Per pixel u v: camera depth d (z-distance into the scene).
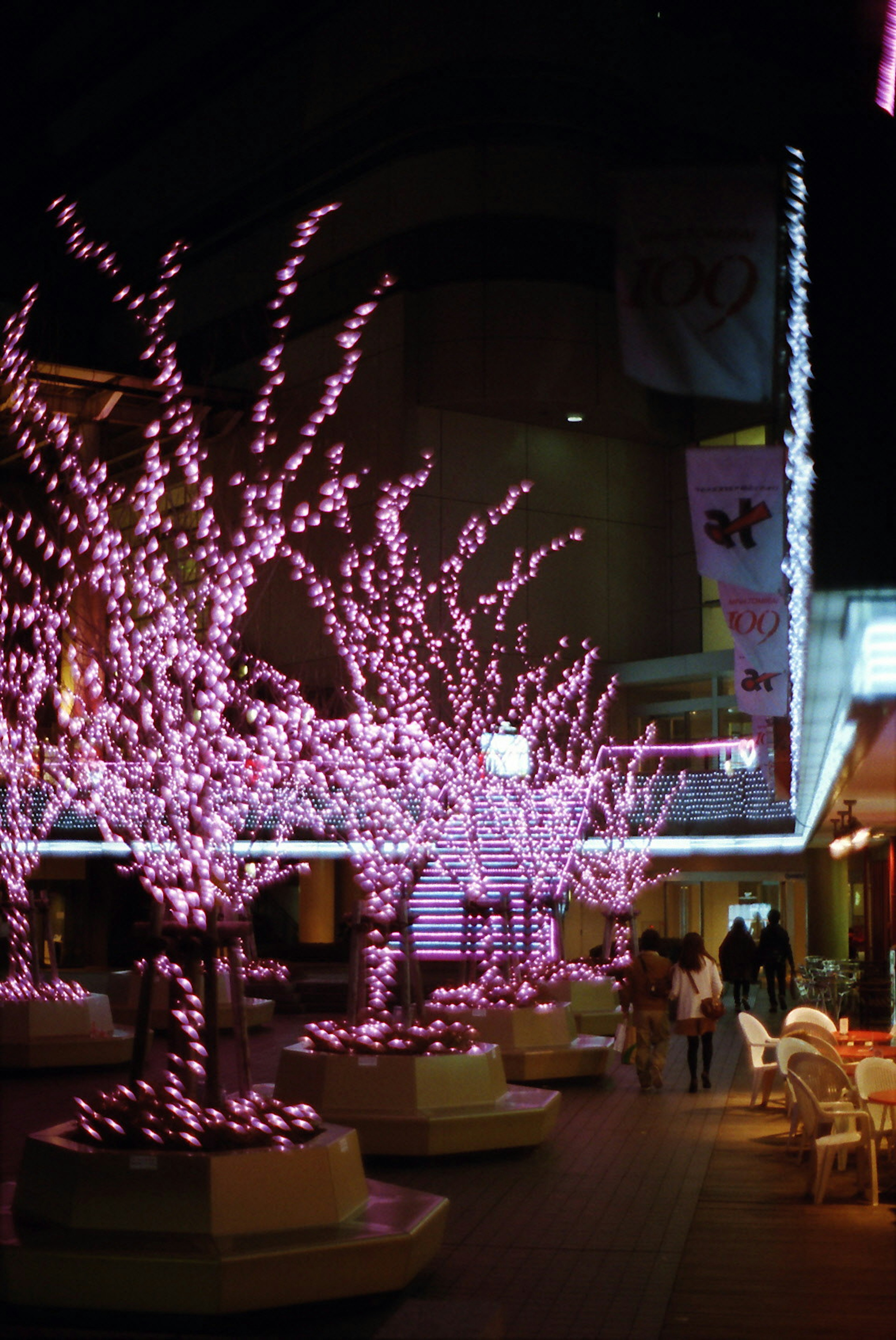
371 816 17.27
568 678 32.34
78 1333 6.38
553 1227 8.38
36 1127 12.15
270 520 12.55
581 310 33.75
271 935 35.50
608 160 33.84
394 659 26.52
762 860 30.58
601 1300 6.87
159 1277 6.33
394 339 33.38
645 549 37.00
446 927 25.09
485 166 33.53
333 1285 6.54
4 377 19.42
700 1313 6.64
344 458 33.78
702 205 8.50
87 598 16.83
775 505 10.77
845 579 4.66
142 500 11.98
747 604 13.95
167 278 13.31
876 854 23.36
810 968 22.64
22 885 18.64
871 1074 9.42
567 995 19.02
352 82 34.78
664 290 8.55
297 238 35.28
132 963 33.09
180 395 33.41
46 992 17.70
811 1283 7.16
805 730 8.45
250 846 21.70
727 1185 9.64
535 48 33.47
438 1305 5.55
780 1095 14.17
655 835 31.98
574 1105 13.52
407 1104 10.37
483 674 33.66
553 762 29.53
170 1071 7.98
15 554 24.16
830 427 4.74
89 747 16.83
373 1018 12.08
